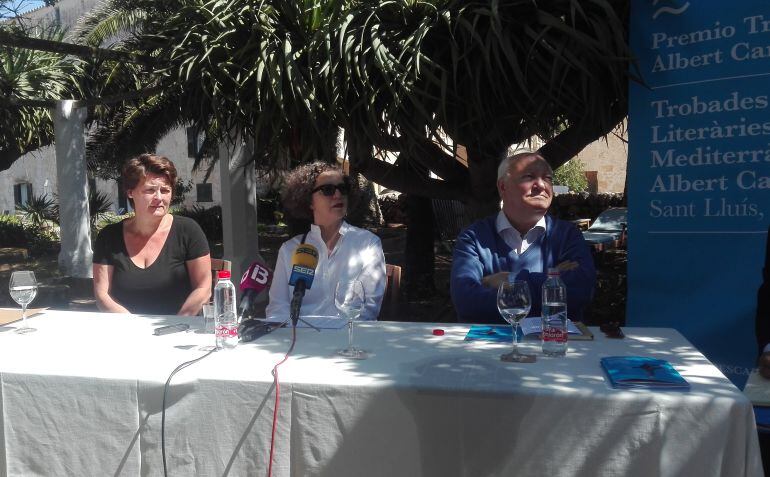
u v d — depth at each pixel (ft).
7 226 49.93
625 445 6.14
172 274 12.30
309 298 10.94
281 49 15.55
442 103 13.75
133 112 30.68
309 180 11.12
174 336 9.05
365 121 15.43
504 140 16.37
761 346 9.70
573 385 6.43
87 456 7.30
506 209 11.00
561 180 69.10
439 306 22.75
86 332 9.37
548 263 10.89
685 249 12.49
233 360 7.61
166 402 7.02
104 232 12.37
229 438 6.95
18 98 31.04
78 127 31.01
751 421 5.93
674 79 12.41
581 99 14.34
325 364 7.36
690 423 6.00
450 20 14.39
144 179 11.97
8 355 8.06
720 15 11.87
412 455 6.58
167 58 17.62
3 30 23.86
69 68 34.04
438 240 38.47
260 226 62.23
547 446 6.29
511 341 8.41
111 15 31.96
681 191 12.46
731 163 11.98
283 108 15.11
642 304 12.90
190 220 12.64
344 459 6.75
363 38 14.74
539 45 13.91
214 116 17.25
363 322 9.77
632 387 6.34
